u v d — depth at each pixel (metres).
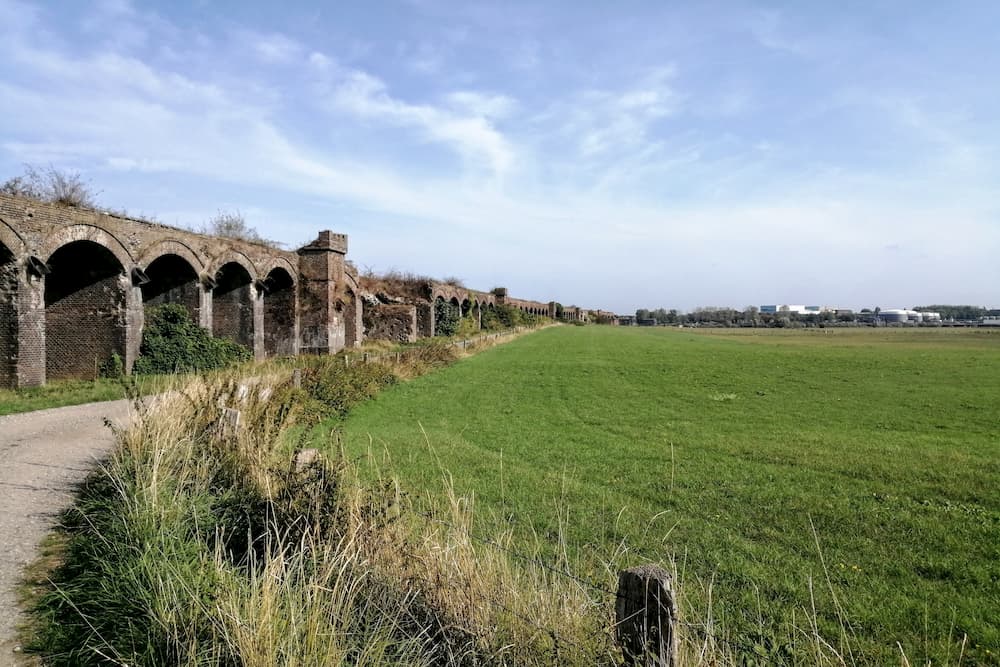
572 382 23.73
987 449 11.96
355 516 4.96
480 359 33.34
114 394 17.05
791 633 4.88
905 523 7.66
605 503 8.45
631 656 2.96
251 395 11.10
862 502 8.55
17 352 17.34
